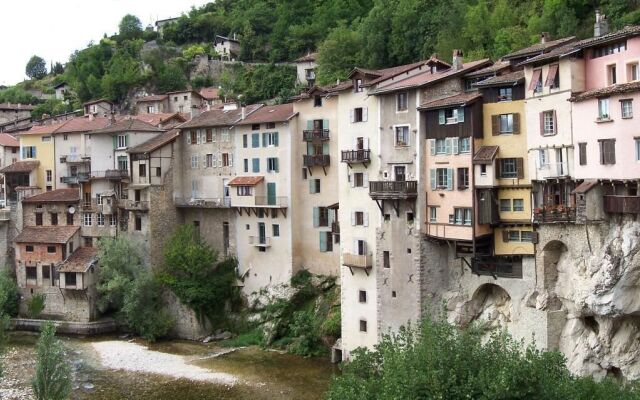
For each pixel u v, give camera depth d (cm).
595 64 5122
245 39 16975
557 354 3941
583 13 8738
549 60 5325
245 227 8312
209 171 8694
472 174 5697
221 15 19275
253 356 7162
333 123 7588
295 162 7881
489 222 5647
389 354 3969
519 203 5603
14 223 9256
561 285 5456
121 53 18025
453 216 5850
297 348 7181
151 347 7688
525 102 5534
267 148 8056
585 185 5038
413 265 6075
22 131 11925
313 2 16900
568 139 5203
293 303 7662
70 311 8562
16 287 8844
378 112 6350
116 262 8331
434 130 5969
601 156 4944
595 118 4972
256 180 8075
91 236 9025
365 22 12225
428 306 6062
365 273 6488
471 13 9994
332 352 6850
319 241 7762
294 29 15925
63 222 9194
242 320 8006
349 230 6644
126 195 8831
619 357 5156
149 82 16262
